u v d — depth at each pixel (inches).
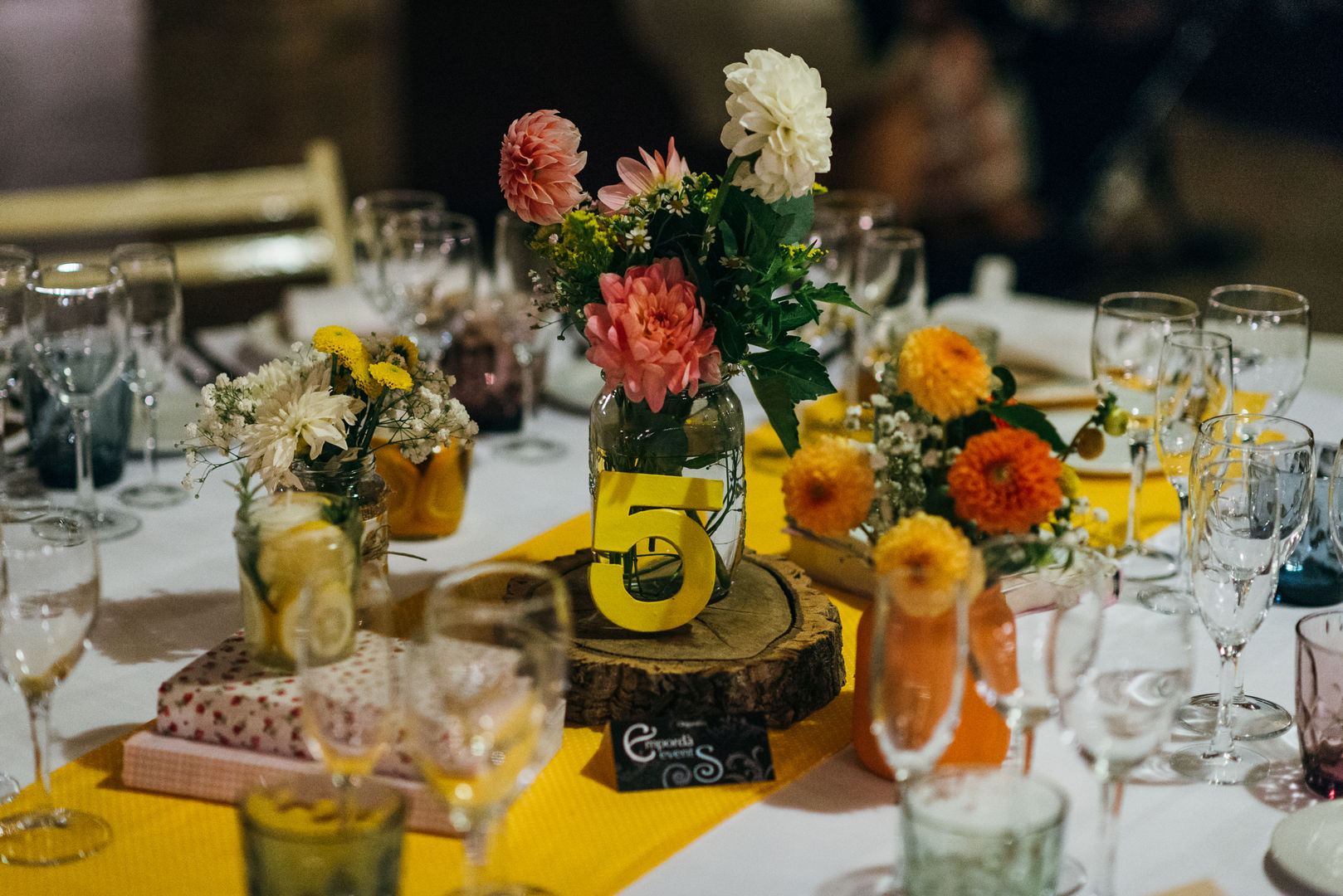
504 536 68.4
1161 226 222.2
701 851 43.4
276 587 46.2
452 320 82.0
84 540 42.5
